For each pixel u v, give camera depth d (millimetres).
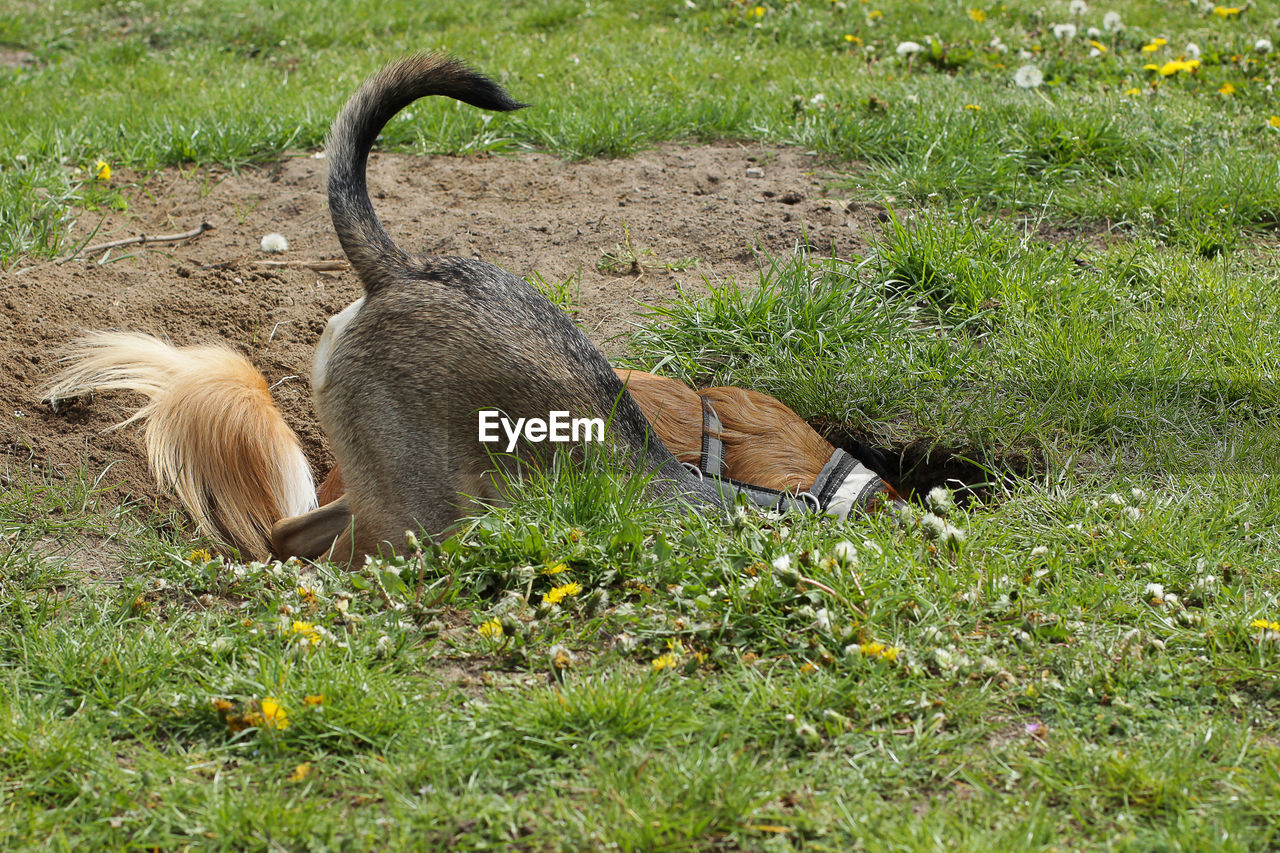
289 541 4898
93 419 5332
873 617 3691
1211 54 10305
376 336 4410
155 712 3416
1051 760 3129
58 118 8977
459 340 4324
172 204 7883
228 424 5082
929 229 6637
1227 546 4191
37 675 3594
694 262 6887
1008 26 11867
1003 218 7352
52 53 12141
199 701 3369
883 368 5734
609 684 3400
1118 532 4195
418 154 8648
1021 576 3986
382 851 2865
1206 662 3492
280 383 5910
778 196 7766
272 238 7145
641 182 8086
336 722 3293
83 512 4762
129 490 5008
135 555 4449
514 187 8086
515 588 3969
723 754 3158
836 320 6055
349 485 4512
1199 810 2932
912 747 3178
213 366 5266
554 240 7258
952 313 6254
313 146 8867
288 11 12938
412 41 12102
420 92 4676
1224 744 3166
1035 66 10109
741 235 7207
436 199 7926
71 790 3074
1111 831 2891
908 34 11328
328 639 3643
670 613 3770
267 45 12227
